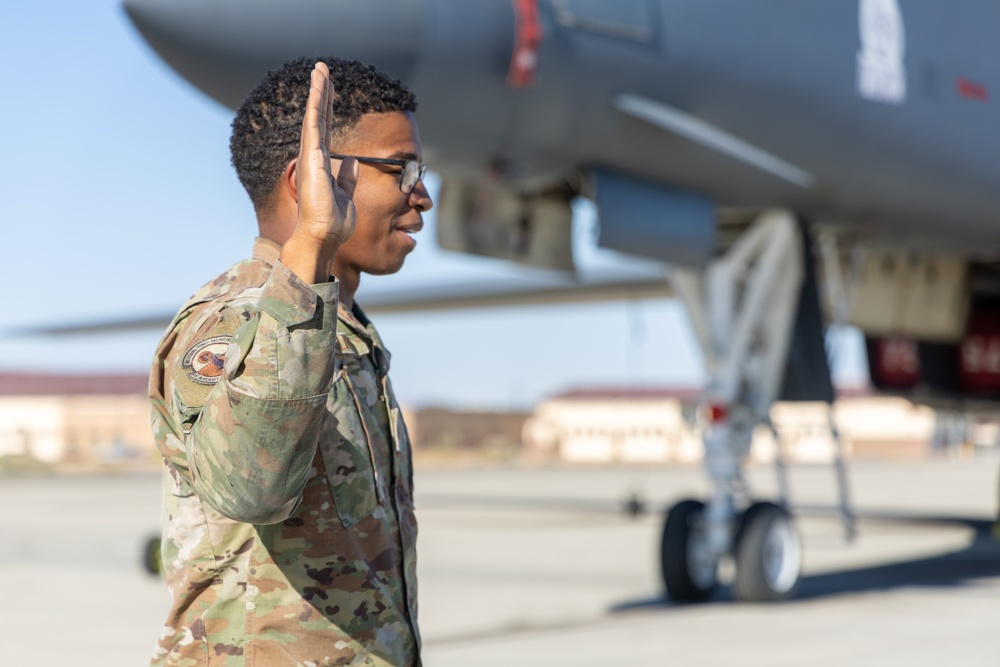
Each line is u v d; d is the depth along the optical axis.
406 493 1.97
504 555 12.94
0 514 21.84
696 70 7.78
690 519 8.70
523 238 8.87
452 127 7.28
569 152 7.80
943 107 9.05
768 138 8.24
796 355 9.05
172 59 6.48
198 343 1.71
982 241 10.24
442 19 6.75
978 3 9.51
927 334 11.77
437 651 6.89
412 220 2.03
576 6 7.31
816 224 9.22
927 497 27.73
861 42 8.50
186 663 1.81
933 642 6.93
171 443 1.79
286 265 1.64
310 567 1.79
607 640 7.19
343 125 1.95
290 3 6.34
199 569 1.79
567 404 74.44
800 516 19.73
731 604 8.66
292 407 1.56
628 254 8.18
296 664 1.77
